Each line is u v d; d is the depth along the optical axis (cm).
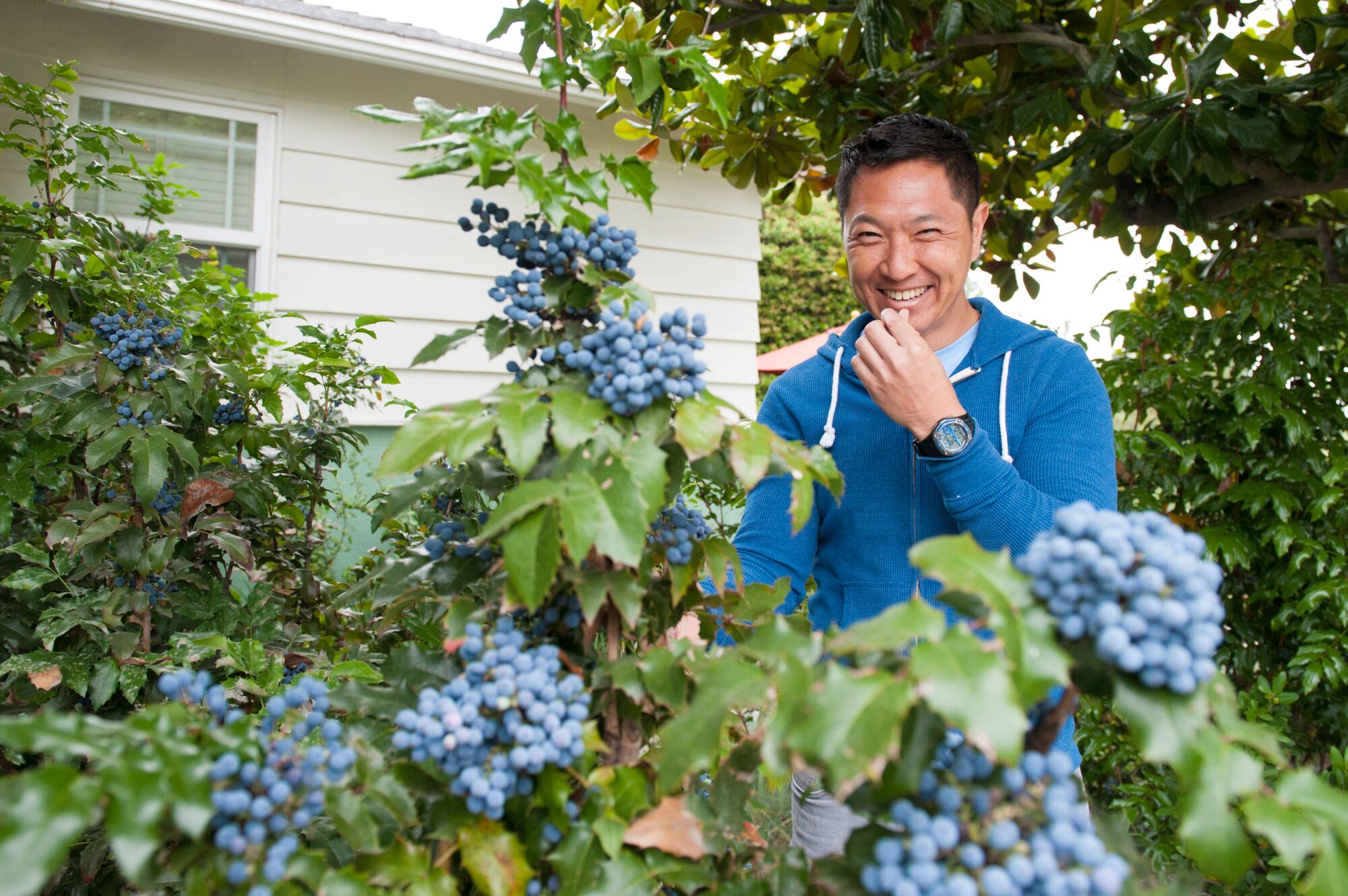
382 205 418
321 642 257
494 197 443
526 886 85
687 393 95
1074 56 254
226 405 245
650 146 240
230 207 393
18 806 62
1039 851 68
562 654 93
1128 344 287
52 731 69
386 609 122
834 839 162
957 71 307
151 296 208
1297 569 250
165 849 104
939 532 163
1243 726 69
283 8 368
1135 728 68
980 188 170
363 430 416
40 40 354
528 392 90
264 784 76
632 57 116
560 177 99
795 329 1265
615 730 100
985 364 167
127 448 206
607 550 80
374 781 84
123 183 371
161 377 199
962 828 72
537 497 82
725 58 270
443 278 431
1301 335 257
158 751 71
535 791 88
